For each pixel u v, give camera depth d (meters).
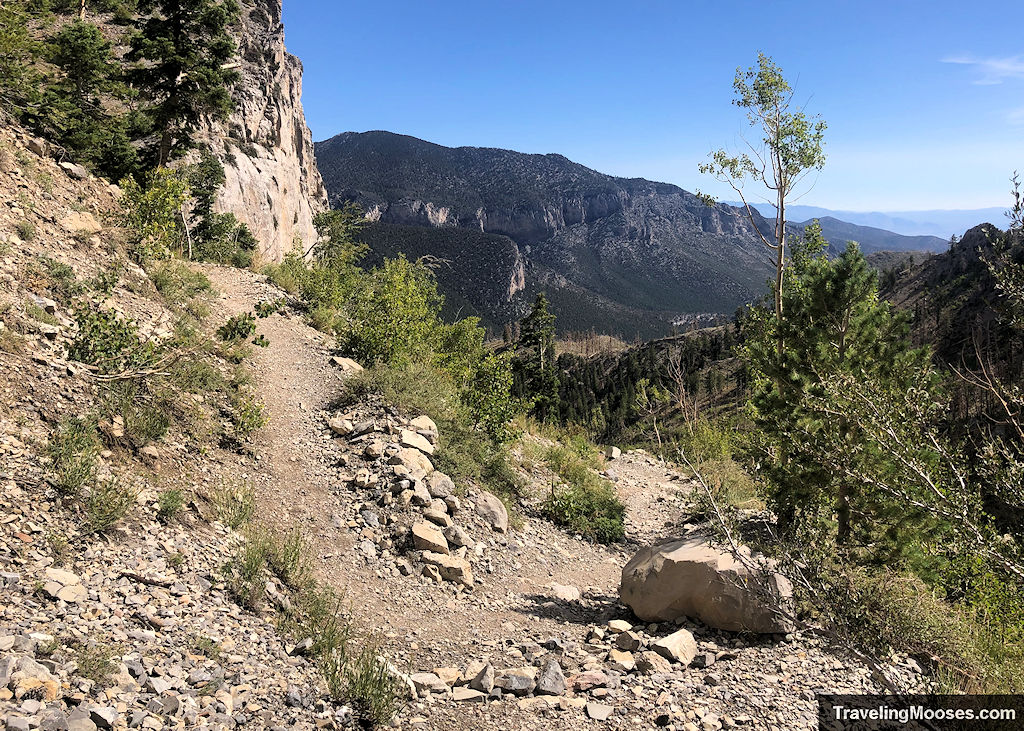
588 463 17.75
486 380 15.45
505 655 6.80
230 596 6.11
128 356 9.01
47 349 8.25
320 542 8.62
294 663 5.43
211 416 10.09
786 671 6.25
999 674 5.72
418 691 5.54
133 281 12.29
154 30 24.52
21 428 6.66
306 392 13.17
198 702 4.33
